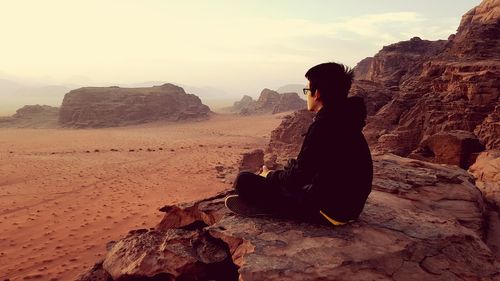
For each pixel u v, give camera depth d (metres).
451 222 4.67
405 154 31.81
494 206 8.48
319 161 3.81
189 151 55.44
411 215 4.86
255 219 4.50
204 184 32.66
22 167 40.94
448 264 3.68
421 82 39.22
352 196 3.88
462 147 21.14
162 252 5.21
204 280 4.92
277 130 47.78
